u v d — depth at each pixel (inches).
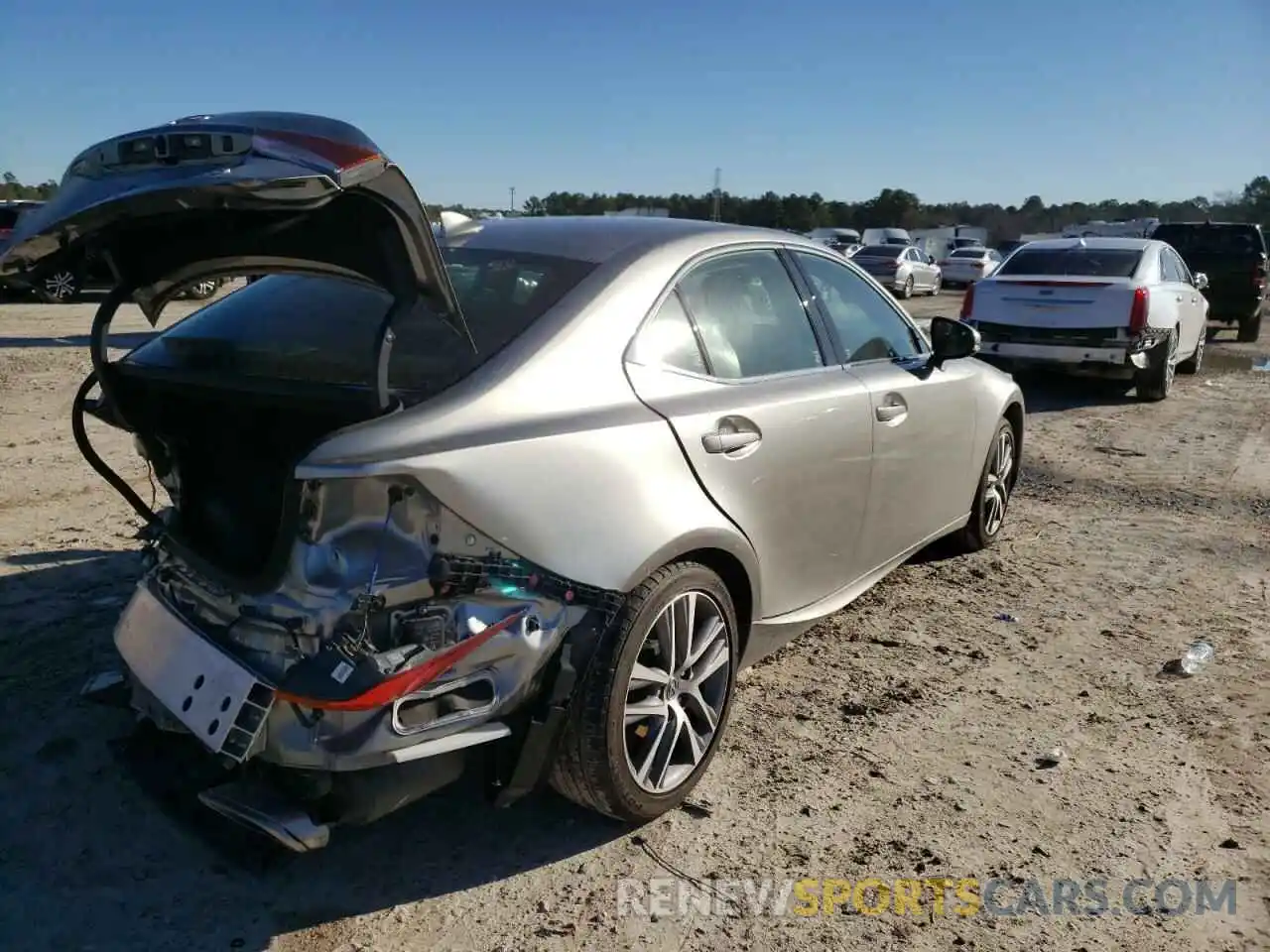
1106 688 163.2
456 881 113.4
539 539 104.6
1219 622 191.6
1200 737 148.4
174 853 116.6
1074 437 355.3
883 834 123.4
